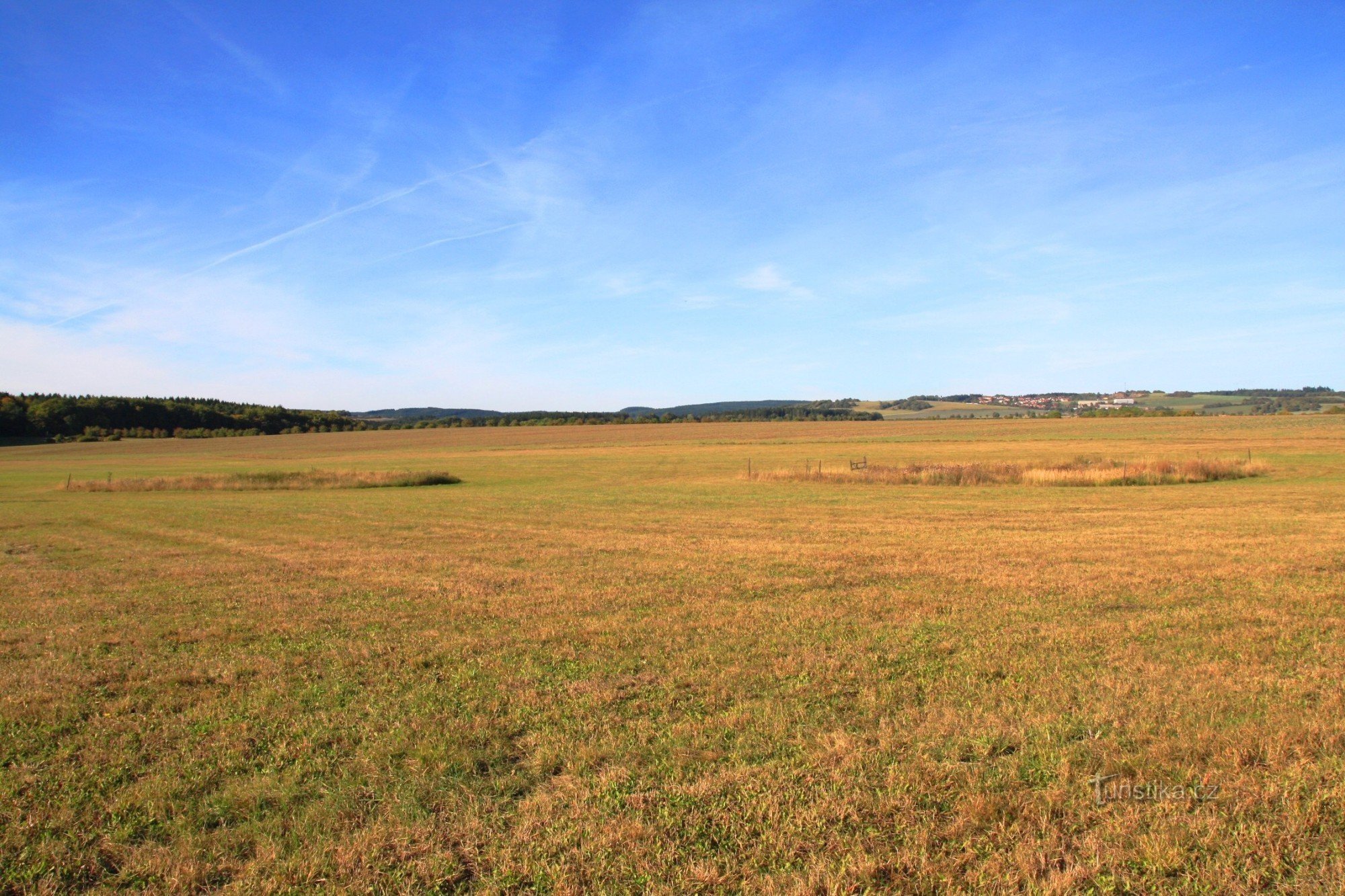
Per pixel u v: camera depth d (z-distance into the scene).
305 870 4.60
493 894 4.37
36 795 5.62
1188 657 8.20
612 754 6.07
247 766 6.04
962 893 4.29
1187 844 4.64
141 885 4.53
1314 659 8.02
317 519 26.84
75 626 11.07
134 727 6.91
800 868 4.55
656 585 13.13
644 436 114.44
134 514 30.06
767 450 77.62
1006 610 10.65
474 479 51.28
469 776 5.80
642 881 4.45
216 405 170.38
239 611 11.88
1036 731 6.27
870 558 15.58
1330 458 48.94
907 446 78.12
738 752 6.04
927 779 5.49
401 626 10.60
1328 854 4.50
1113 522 21.16
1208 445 66.38
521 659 8.80
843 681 7.71
